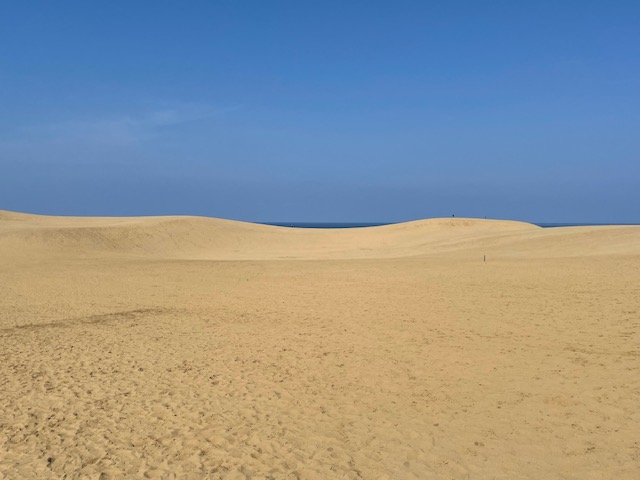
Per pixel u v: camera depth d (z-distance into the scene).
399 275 21.64
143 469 6.03
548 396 7.64
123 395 8.58
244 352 11.20
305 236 59.09
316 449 6.43
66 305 17.83
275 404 8.02
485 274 20.25
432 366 9.50
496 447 6.23
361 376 9.20
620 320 11.85
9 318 15.62
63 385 9.14
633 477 5.36
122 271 25.88
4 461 6.25
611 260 21.19
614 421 6.64
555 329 11.51
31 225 49.03
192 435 6.95
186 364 10.38
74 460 6.27
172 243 46.84
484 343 10.79
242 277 23.53
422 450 6.27
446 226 59.84
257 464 6.09
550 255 27.47
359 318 14.09
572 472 5.55
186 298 18.92
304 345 11.57
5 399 8.42
